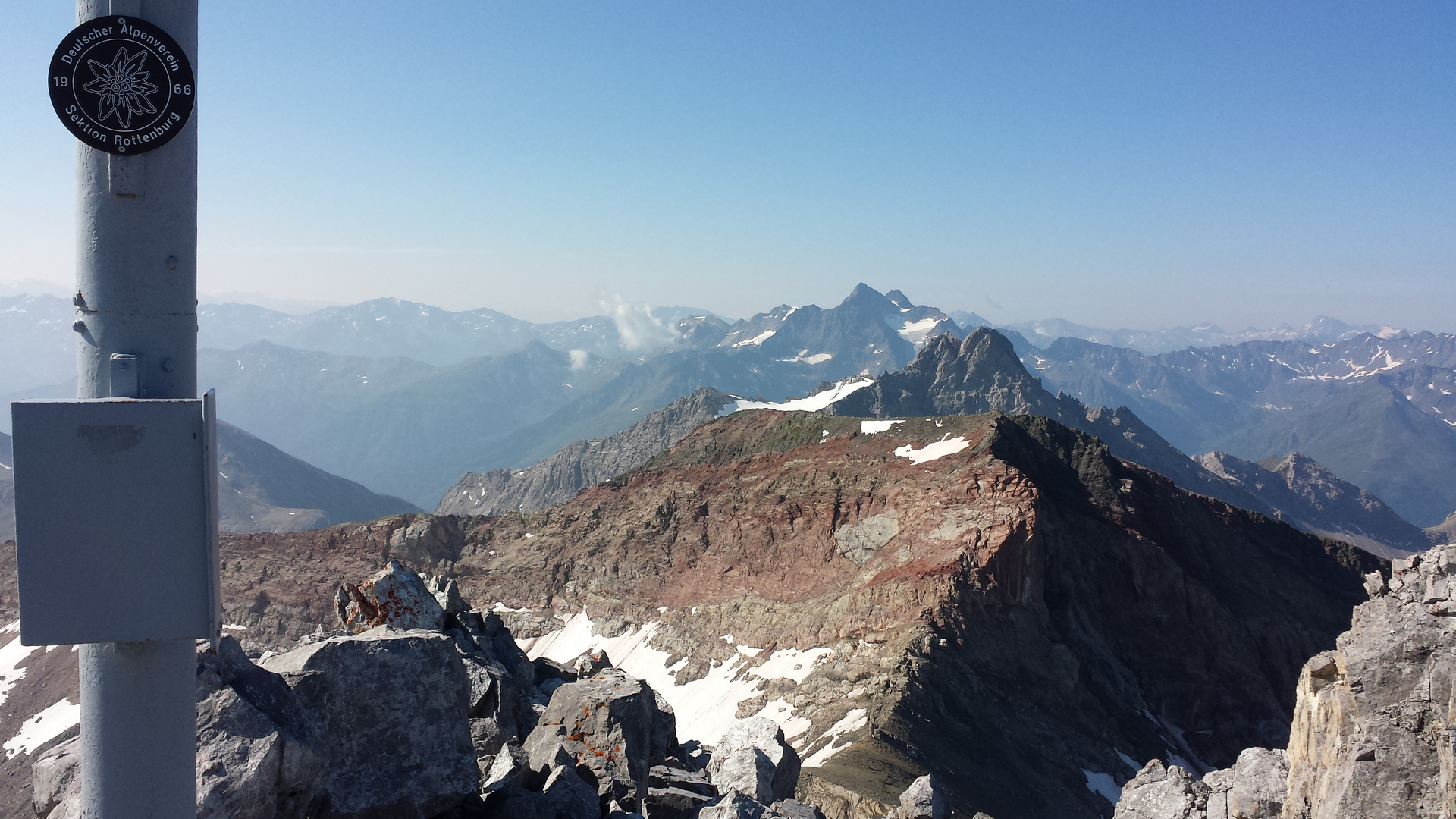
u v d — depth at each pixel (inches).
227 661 521.3
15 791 4645.7
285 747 492.1
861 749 3129.9
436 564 7613.2
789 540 6131.9
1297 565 6358.3
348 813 525.0
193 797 385.7
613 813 676.7
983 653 4301.2
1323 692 726.5
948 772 3125.0
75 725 5093.5
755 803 700.7
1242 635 5374.0
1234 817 790.5
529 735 879.1
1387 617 701.3
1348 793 649.6
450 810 577.0
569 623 6820.9
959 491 5221.5
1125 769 3885.3
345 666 558.9
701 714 5029.5
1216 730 4877.0
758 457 7190.0
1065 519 5639.8
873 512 5777.6
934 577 4660.4
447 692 586.9
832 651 4800.7
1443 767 619.2
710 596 6245.1
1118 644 5157.5
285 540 7839.6
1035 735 3870.6
